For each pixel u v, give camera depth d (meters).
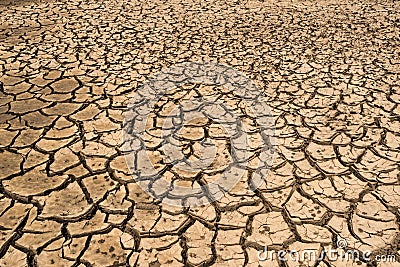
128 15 4.98
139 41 4.32
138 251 2.16
